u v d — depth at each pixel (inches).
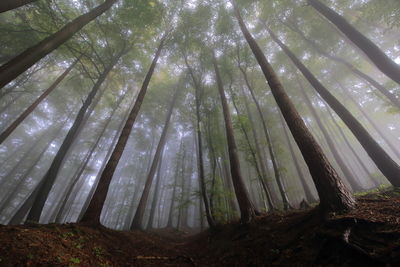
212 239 321.4
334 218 151.3
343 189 174.1
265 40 706.2
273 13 588.4
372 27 569.6
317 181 182.2
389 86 506.0
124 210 1096.2
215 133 526.6
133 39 549.6
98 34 509.4
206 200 367.9
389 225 126.3
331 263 123.8
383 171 276.5
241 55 522.3
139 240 308.3
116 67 628.1
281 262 156.7
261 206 740.7
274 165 406.6
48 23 396.5
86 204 719.1
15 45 449.1
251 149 405.7
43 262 134.3
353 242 126.1
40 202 302.4
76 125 397.7
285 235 193.3
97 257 186.9
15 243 142.3
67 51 467.8
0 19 509.7
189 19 530.6
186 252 302.8
